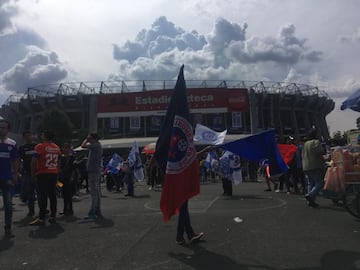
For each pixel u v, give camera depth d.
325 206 10.97
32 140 10.91
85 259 6.14
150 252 6.45
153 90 63.44
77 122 68.56
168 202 6.73
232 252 6.35
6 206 7.92
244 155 8.73
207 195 15.41
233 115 64.31
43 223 9.14
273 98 67.38
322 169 10.70
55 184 9.41
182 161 6.83
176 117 6.91
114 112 63.81
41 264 5.94
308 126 73.56
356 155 9.06
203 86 63.88
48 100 66.94
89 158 9.99
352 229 7.82
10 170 8.08
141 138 59.03
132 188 16.67
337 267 5.47
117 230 8.31
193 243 6.94
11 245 7.14
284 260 5.85
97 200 10.01
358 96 10.02
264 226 8.33
